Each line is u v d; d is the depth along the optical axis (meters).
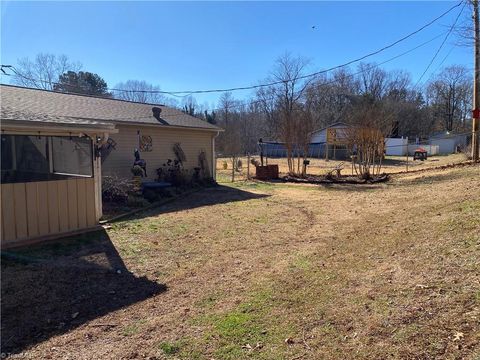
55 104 12.06
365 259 4.91
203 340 3.25
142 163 12.41
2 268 5.29
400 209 8.14
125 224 8.13
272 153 42.06
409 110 57.31
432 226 5.69
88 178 7.62
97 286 4.69
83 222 7.54
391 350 2.78
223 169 25.97
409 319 3.13
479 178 10.90
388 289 3.80
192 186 14.84
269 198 12.23
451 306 3.19
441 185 11.23
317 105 55.31
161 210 10.03
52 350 3.23
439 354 2.63
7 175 7.97
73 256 5.89
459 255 4.21
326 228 7.39
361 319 3.30
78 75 39.47
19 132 6.60
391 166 26.50
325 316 3.47
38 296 4.37
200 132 16.48
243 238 6.93
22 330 3.60
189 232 7.46
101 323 3.71
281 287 4.33
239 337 3.26
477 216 5.54
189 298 4.24
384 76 57.84
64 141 8.38
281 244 6.41
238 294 4.25
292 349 2.99
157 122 13.95
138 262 5.61
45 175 8.66
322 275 4.56
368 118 17.88
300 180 17.34
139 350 3.16
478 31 16.27
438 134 57.22
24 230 6.56
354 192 12.99
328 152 36.53
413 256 4.57
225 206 10.65
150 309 4.00
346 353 2.84
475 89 16.88
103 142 7.89
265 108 50.66
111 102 15.23
